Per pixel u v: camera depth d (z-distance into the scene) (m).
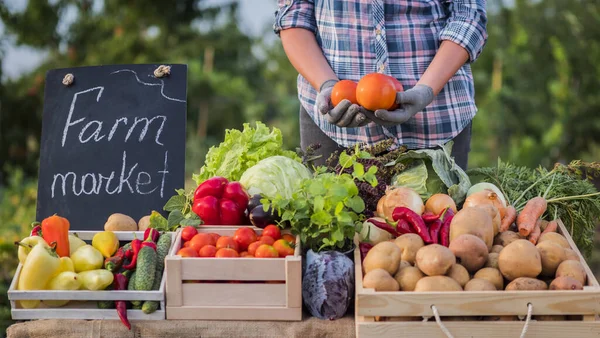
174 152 2.43
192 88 7.55
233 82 7.80
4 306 4.44
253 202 2.05
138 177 2.41
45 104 2.51
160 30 7.01
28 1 6.16
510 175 2.45
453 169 2.29
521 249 1.82
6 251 4.76
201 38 7.33
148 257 1.91
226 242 1.93
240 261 1.86
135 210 2.39
